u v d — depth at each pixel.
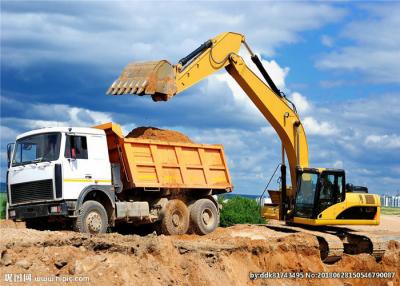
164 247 17.62
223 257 19.56
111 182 21.14
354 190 24.97
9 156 20.80
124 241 17.52
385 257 24.28
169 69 22.42
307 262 21.97
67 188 19.69
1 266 14.48
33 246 15.49
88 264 15.50
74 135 20.20
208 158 24.42
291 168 26.11
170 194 23.20
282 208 25.27
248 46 25.69
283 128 26.11
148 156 22.47
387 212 87.31
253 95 25.67
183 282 17.17
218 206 24.52
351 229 25.36
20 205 20.34
